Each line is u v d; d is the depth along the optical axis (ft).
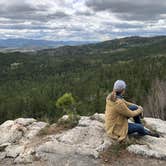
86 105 59.11
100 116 11.08
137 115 9.44
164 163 7.97
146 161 8.04
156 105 28.63
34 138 9.87
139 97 52.39
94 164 7.96
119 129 8.96
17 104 78.69
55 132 10.10
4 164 8.47
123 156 8.29
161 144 9.00
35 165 8.15
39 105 75.36
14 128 10.66
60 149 8.64
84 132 9.53
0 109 76.84
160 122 11.82
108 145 8.69
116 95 9.02
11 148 9.34
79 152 8.45
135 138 9.25
